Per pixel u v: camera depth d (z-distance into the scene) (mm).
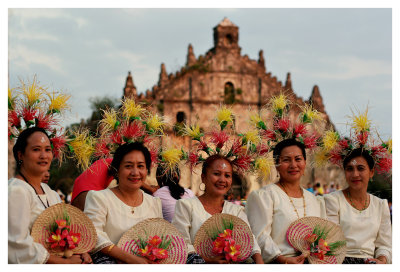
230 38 47625
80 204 7875
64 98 7414
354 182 8070
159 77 46281
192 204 7395
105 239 6730
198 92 46438
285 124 8289
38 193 6691
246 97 47062
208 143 7844
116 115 7918
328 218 8055
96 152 7719
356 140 8328
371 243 7965
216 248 6996
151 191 8984
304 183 35469
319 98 42062
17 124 7125
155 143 7949
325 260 7477
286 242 7574
